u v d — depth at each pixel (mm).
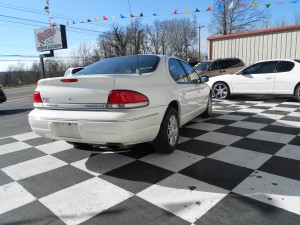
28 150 3945
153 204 2342
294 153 3445
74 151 3814
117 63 3727
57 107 3023
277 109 6605
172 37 61031
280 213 2143
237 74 8469
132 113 2771
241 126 4922
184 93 3975
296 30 11617
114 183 2768
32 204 2418
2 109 9859
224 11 32125
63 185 2766
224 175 2852
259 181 2688
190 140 4125
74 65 49594
